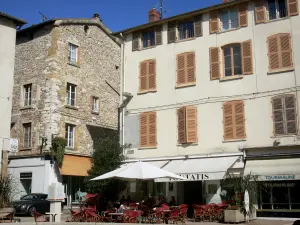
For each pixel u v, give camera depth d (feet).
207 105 73.92
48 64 92.53
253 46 71.36
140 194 79.46
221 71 73.77
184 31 79.92
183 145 75.00
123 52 86.17
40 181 87.97
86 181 83.05
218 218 62.08
